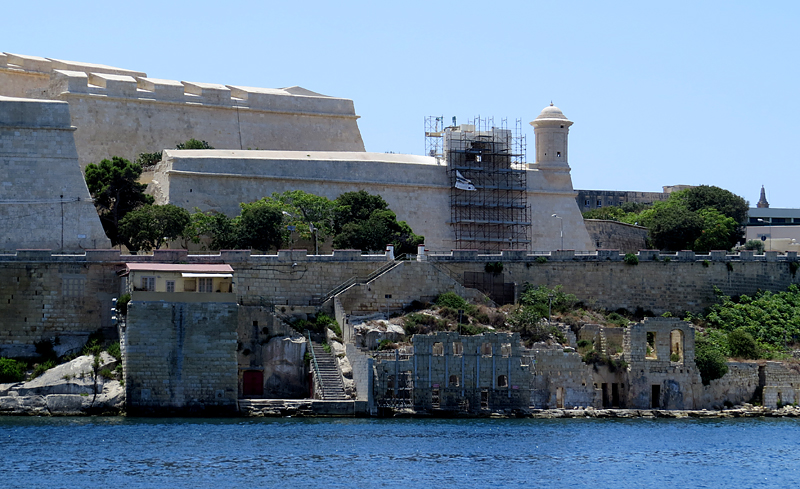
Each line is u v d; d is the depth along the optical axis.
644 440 193.12
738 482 165.00
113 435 182.38
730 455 182.88
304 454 171.88
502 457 174.62
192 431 187.12
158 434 183.88
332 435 186.75
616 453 181.25
